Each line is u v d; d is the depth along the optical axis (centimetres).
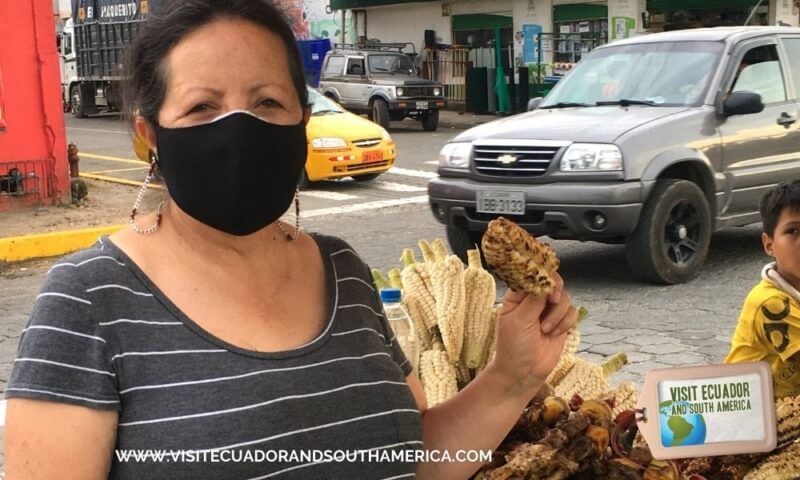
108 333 148
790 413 231
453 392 260
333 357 166
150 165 168
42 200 1162
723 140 771
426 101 2248
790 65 851
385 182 1504
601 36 2281
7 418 144
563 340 205
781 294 299
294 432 155
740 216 804
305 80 170
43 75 1138
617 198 700
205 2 159
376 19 2909
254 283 165
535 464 209
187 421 148
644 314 670
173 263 160
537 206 721
